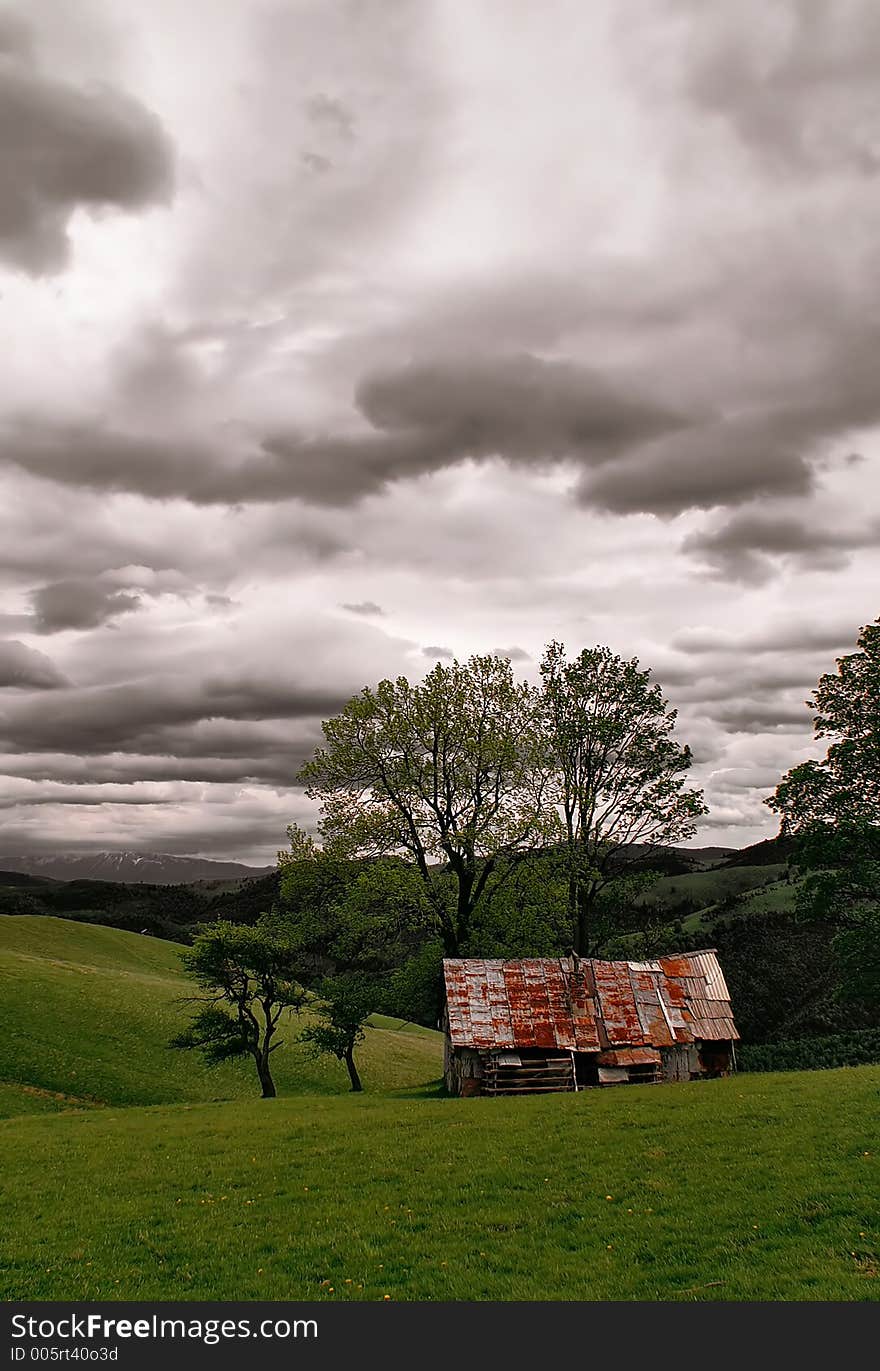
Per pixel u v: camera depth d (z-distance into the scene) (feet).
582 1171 75.77
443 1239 61.21
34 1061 212.64
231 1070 229.86
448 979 157.28
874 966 168.96
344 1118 115.14
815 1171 69.15
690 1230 58.70
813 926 323.37
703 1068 156.15
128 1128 119.14
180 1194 78.48
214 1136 107.14
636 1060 148.77
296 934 186.09
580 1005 155.74
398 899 172.86
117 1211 73.41
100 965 357.20
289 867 188.44
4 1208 76.13
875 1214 57.62
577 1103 114.11
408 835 184.03
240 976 193.88
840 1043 206.28
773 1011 276.41
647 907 232.94
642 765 204.54
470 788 186.39
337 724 188.44
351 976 193.26
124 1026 244.42
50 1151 102.78
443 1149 89.15
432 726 188.03
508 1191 71.56
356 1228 64.75
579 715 207.31
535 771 192.24
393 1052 273.13
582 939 200.13
